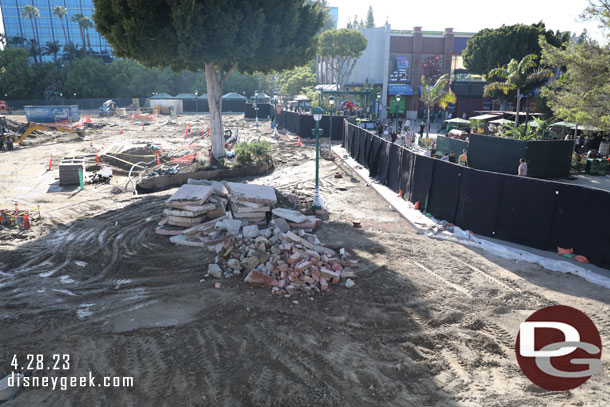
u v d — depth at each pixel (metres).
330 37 59.66
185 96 73.25
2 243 13.43
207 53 20.70
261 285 10.43
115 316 9.12
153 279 10.88
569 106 23.81
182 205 13.72
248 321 8.89
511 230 13.53
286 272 10.55
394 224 15.70
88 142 38.66
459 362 7.62
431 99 39.16
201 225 13.30
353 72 65.50
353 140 28.97
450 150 28.22
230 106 72.31
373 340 8.22
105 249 12.82
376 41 63.16
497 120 35.94
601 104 22.36
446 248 13.21
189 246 12.84
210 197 14.63
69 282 10.80
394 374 7.26
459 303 9.70
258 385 6.91
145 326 8.70
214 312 9.23
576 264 11.73
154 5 19.97
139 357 7.69
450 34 60.59
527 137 28.14
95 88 77.81
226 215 14.02
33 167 27.00
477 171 14.16
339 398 6.63
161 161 27.50
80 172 20.94
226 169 23.81
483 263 12.04
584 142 29.86
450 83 55.66
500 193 13.66
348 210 17.53
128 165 27.09
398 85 61.56
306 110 54.19
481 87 54.09
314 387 6.88
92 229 14.65
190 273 11.17
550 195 12.55
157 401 6.54
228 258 11.55
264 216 14.37
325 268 10.69
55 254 12.52
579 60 21.92
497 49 46.94
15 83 76.94
